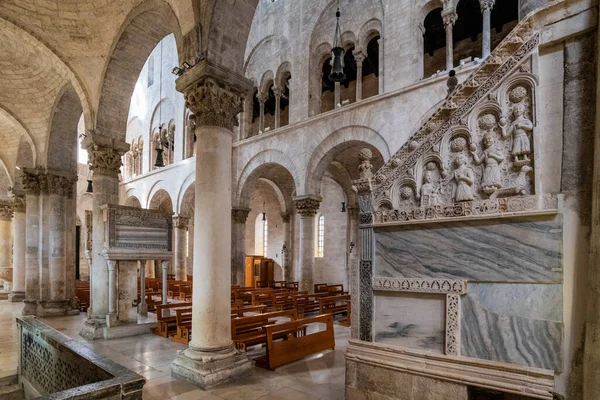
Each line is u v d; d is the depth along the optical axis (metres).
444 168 4.07
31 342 6.06
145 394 5.68
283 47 19.22
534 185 3.46
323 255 25.14
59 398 2.96
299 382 6.26
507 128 3.68
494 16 16.69
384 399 4.15
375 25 15.65
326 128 16.59
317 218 25.81
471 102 3.95
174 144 25.42
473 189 3.84
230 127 6.98
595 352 2.79
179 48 7.41
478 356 3.66
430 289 4.00
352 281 4.60
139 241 10.34
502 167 3.68
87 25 10.05
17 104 13.93
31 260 14.89
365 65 20.47
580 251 3.19
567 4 3.39
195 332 6.47
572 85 3.33
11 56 11.94
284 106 24.22
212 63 6.68
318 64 18.06
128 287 10.12
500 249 3.63
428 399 3.86
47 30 10.10
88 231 11.30
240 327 8.34
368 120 15.00
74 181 14.72
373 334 4.39
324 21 17.67
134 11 9.07
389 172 4.48
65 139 14.45
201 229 6.52
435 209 4.02
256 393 5.76
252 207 29.34
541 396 3.25
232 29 7.04
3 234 24.12
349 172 22.30
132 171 30.38
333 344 8.52
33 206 15.04
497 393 4.02
